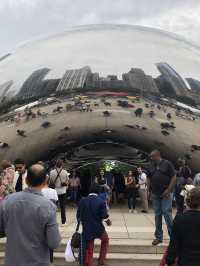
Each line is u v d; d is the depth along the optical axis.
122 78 12.88
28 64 13.28
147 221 12.41
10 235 4.25
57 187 11.08
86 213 7.30
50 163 19.94
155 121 13.95
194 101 12.83
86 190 21.34
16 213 4.25
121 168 25.86
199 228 4.49
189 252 4.45
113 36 13.59
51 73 12.98
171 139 15.02
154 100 12.97
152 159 8.55
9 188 8.98
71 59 13.09
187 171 11.99
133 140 17.44
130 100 13.02
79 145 20.36
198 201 4.57
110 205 19.36
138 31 13.90
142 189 15.62
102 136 17.31
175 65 12.98
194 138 13.90
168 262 4.60
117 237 9.29
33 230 4.19
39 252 4.20
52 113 13.35
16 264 4.16
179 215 4.60
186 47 13.76
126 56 13.05
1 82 13.20
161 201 8.38
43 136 15.13
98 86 12.90
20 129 13.92
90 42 13.45
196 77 12.90
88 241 7.25
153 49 13.22
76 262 7.97
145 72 12.88
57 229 4.27
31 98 13.02
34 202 4.25
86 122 14.36
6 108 13.12
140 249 8.36
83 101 13.02
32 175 4.34
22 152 15.29
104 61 13.01
